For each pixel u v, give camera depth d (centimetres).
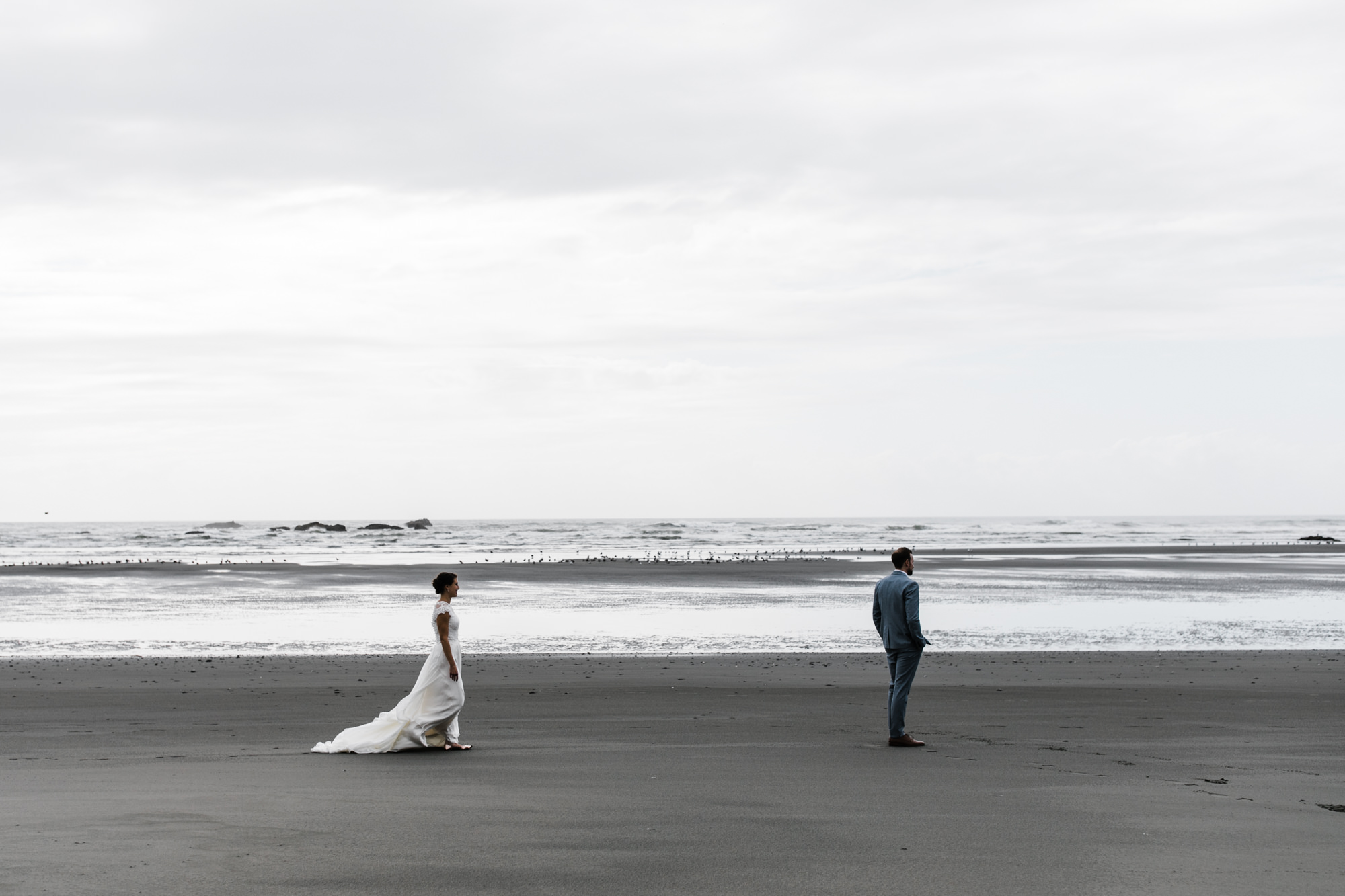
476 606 3041
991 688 1466
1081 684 1518
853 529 15200
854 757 926
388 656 1916
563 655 1941
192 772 837
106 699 1326
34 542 9669
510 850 593
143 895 500
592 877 539
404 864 559
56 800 719
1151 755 944
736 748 974
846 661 1808
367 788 769
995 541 9856
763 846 607
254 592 3528
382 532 13262
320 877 535
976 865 569
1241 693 1409
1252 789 787
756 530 14488
